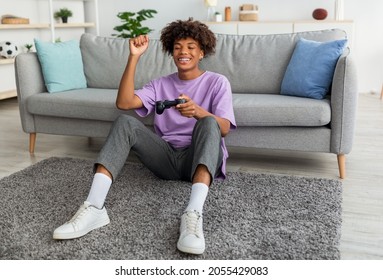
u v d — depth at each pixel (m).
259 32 5.24
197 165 1.73
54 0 5.79
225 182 2.30
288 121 2.42
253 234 1.73
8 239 1.71
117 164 1.80
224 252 1.60
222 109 2.02
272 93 2.86
